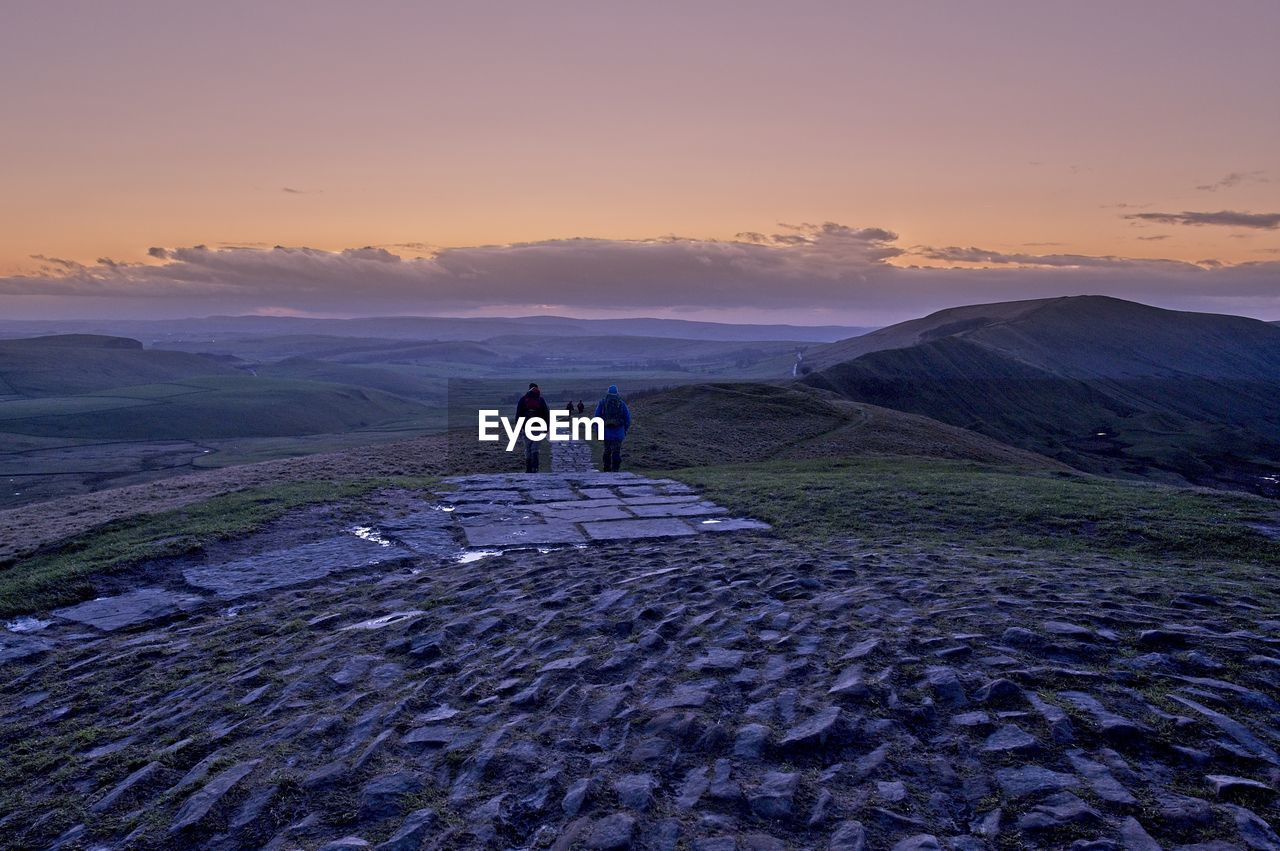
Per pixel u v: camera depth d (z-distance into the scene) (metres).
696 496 13.70
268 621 6.89
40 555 10.55
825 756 3.92
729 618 6.16
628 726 4.36
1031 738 3.91
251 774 3.99
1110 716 4.06
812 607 6.34
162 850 3.42
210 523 11.04
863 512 11.61
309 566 8.90
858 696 4.48
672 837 3.30
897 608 6.20
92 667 5.98
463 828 3.44
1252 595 6.52
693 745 4.10
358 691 5.12
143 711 5.10
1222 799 3.34
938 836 3.23
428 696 4.98
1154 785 3.48
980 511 11.43
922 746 3.97
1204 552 8.98
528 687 5.00
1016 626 5.49
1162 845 3.04
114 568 8.73
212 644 6.34
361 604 7.29
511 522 11.28
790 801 3.52
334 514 11.85
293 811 3.67
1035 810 3.35
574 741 4.21
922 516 11.25
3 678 5.89
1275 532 9.48
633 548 9.53
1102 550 9.30
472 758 4.06
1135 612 5.89
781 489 13.86
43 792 4.11
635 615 6.34
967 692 4.46
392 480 16.25
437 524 11.20
